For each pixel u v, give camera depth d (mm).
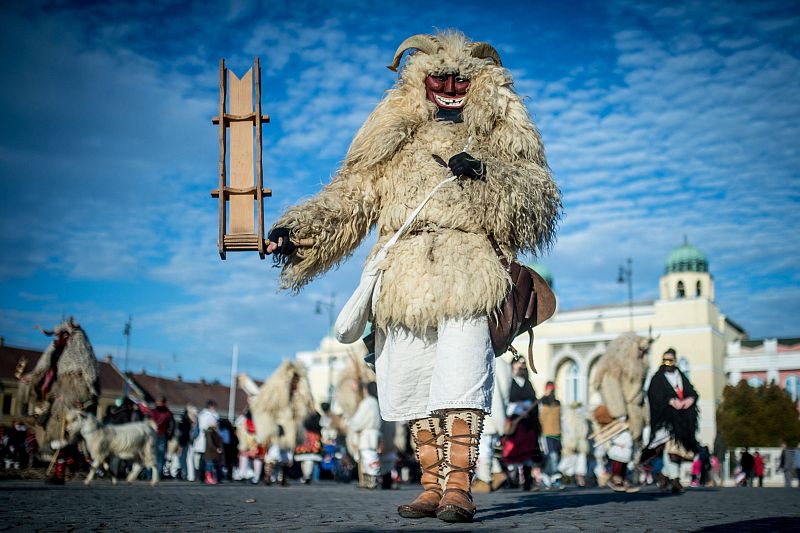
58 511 5516
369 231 5016
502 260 4594
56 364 12969
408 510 4645
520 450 12953
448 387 4355
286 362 15812
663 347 61656
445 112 5031
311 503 7051
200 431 18531
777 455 39781
